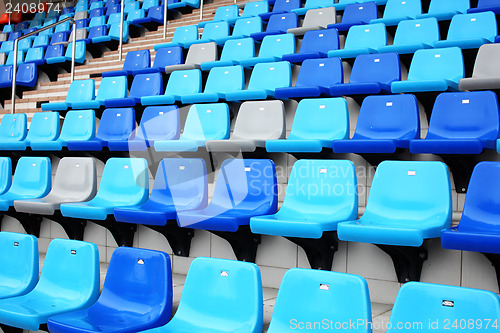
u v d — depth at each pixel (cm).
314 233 280
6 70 800
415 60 434
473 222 264
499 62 396
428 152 308
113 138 489
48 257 324
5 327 308
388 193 299
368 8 599
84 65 813
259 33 610
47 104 587
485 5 530
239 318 237
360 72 450
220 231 327
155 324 259
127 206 384
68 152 495
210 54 608
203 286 253
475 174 273
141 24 923
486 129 333
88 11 1163
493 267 263
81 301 298
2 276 341
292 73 519
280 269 327
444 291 189
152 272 275
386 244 263
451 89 377
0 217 469
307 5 704
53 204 398
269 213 337
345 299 208
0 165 480
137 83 571
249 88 495
